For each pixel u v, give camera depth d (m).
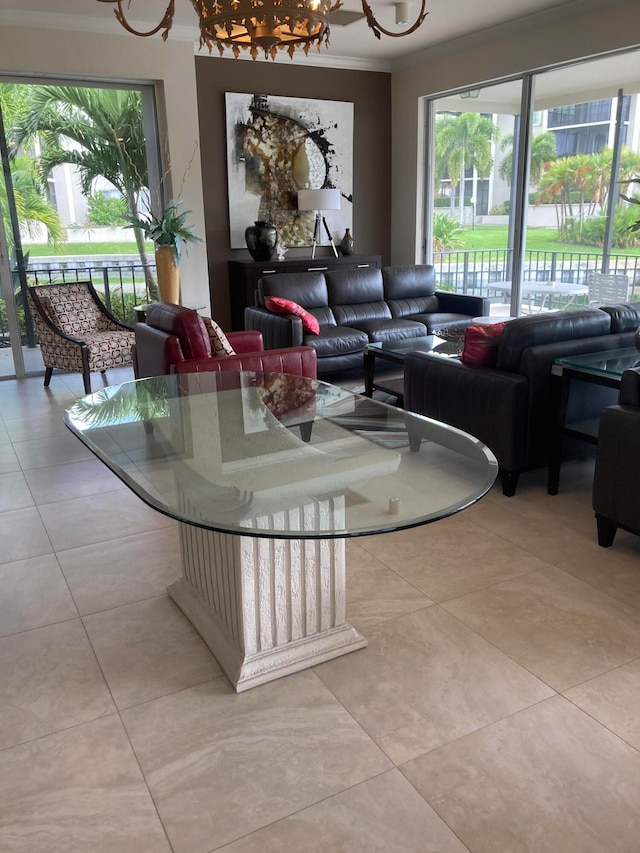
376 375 5.77
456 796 1.60
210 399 2.59
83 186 5.81
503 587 2.51
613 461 2.67
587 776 1.65
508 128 6.14
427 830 1.51
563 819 1.53
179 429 2.19
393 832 1.51
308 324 5.34
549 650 2.13
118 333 5.51
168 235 5.56
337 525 1.49
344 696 1.94
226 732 1.81
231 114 6.32
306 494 1.66
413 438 2.08
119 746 1.77
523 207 6.15
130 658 2.13
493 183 6.40
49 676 2.05
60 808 1.58
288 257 6.95
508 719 1.84
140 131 5.92
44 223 5.74
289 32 2.26
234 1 1.96
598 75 5.34
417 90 6.81
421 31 5.90
